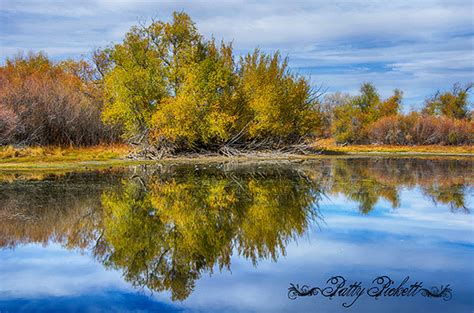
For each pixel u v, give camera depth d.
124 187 19.77
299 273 9.16
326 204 16.42
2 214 14.27
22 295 8.18
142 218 13.99
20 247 11.11
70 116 38.00
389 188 20.39
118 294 8.20
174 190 19.25
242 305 7.66
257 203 16.50
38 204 15.81
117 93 34.47
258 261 9.92
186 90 34.94
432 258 10.05
